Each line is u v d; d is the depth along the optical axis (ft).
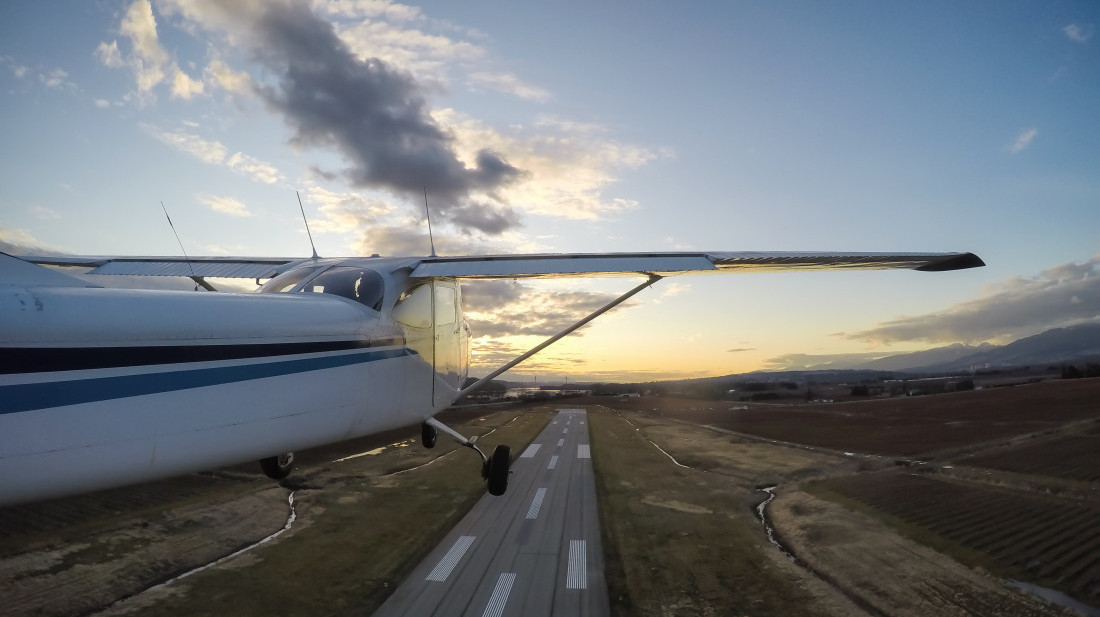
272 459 27.61
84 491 13.37
